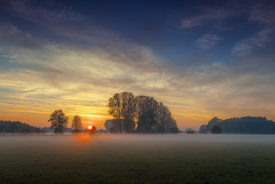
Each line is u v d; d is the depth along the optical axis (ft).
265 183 38.04
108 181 38.86
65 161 61.72
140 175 43.91
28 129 453.17
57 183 37.42
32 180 39.47
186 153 83.71
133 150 94.94
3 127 455.63
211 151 92.27
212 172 47.14
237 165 56.03
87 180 39.55
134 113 382.22
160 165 55.62
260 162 61.31
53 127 409.49
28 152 85.15
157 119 435.53
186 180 39.93
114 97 368.89
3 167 52.08
